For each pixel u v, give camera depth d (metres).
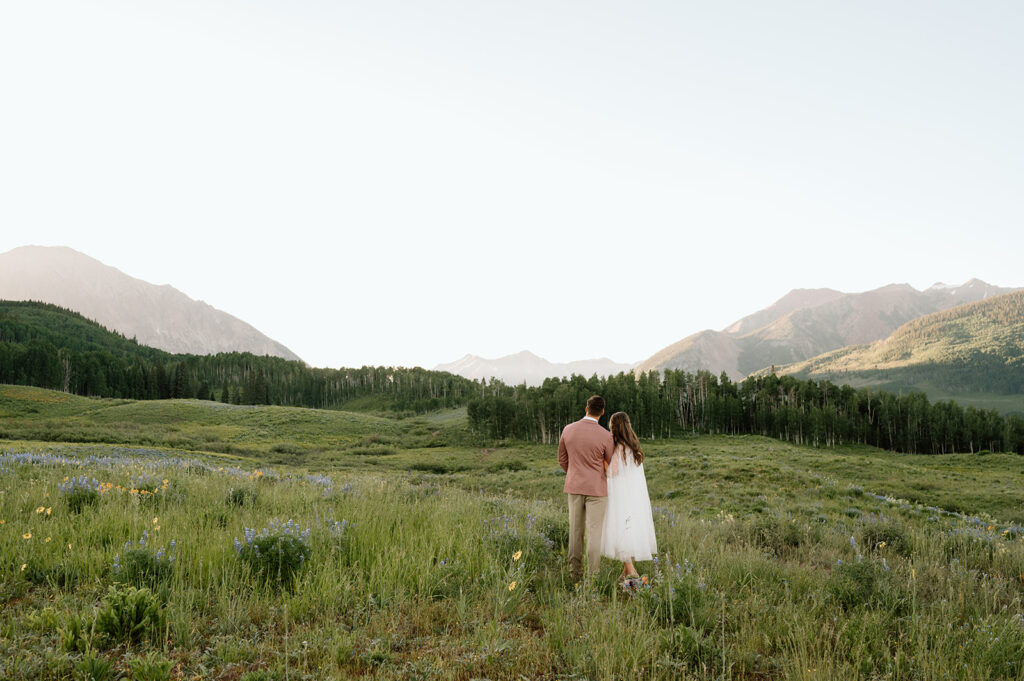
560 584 5.85
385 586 5.01
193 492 9.39
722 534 9.74
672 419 122.56
